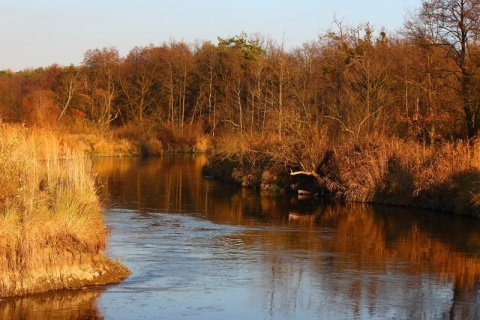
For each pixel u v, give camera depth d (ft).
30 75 337.93
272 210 88.38
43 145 61.36
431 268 52.95
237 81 225.15
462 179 88.74
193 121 260.21
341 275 49.85
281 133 120.06
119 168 153.28
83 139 197.98
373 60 135.13
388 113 134.00
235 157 131.75
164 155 212.64
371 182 99.50
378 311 40.52
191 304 41.09
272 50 192.75
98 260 46.26
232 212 85.35
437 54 130.21
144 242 61.52
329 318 38.93
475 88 115.75
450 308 41.42
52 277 42.45
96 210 48.85
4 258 40.16
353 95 128.26
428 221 79.51
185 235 66.18
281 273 50.21
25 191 43.14
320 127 122.21
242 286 45.96
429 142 124.16
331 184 103.76
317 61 170.81
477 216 82.02
